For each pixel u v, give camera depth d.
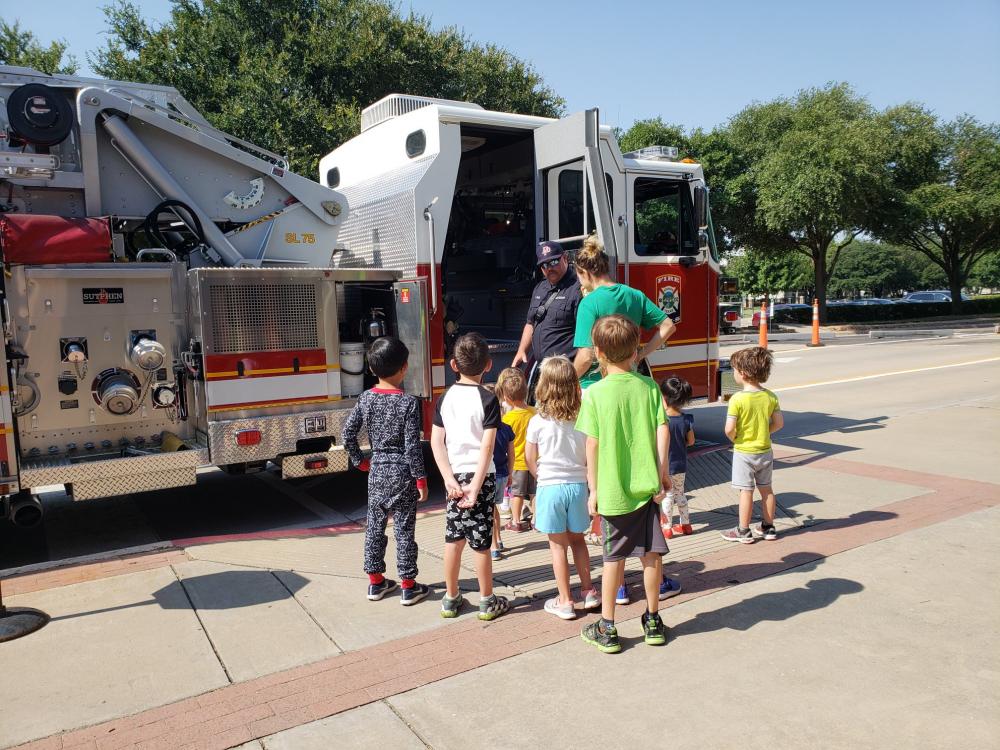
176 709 3.28
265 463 6.09
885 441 8.65
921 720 3.04
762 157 34.50
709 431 10.12
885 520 5.65
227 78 17.66
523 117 7.05
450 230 8.91
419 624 4.10
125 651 3.81
